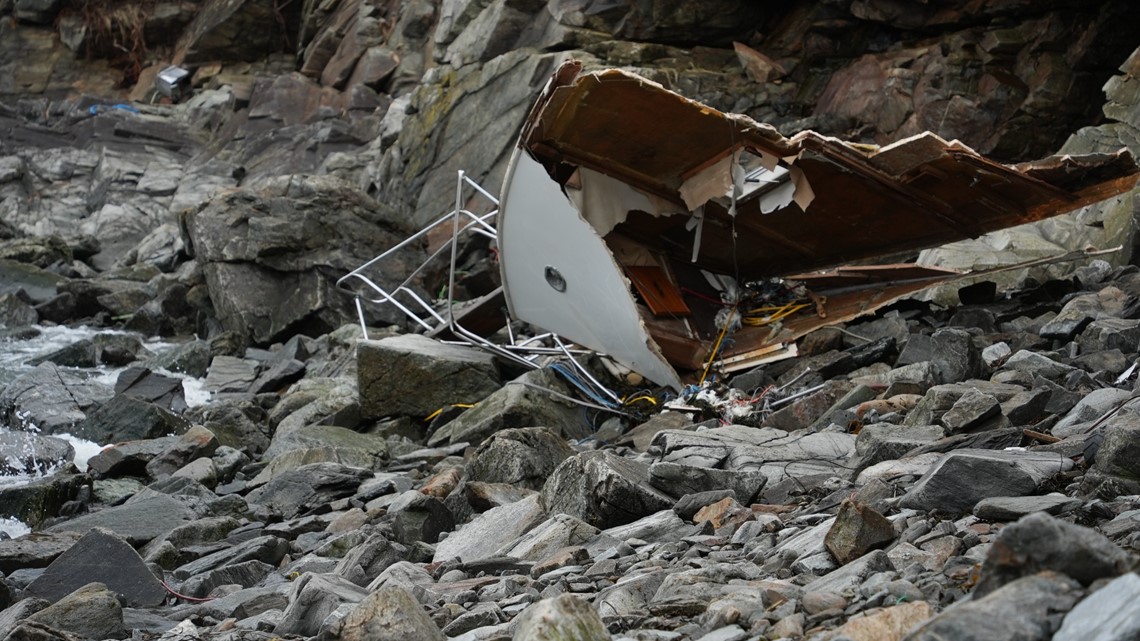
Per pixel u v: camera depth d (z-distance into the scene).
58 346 27.53
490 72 31.73
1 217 41.31
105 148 43.75
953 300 19.05
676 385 16.44
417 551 10.09
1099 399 10.55
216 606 8.96
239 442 18.19
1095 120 27.09
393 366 18.06
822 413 13.83
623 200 17.25
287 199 29.48
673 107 15.16
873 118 28.72
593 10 31.06
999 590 4.14
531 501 10.34
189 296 30.22
